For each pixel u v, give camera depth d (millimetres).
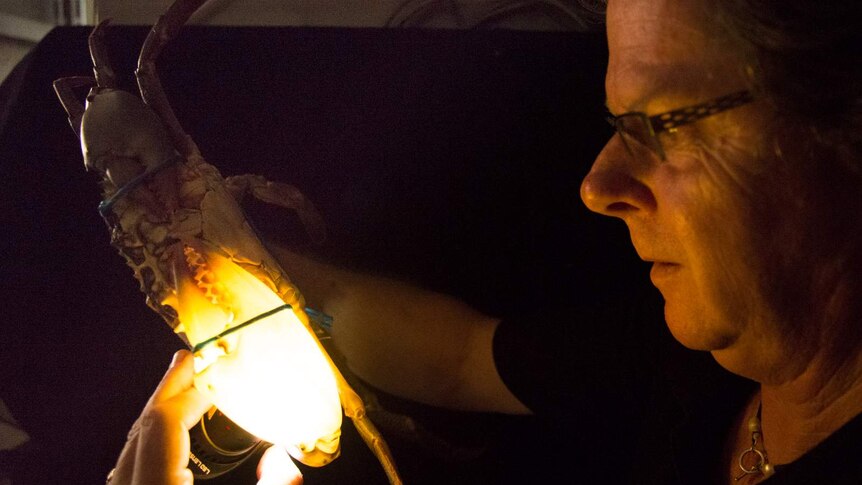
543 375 1064
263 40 1104
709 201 775
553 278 1177
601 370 1049
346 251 1161
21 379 1086
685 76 758
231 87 1110
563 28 1182
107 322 1094
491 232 1169
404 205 1159
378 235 1163
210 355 852
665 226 810
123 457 889
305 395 854
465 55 1125
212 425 919
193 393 903
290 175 1141
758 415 887
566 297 1180
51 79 1072
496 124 1146
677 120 764
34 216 1072
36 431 1102
